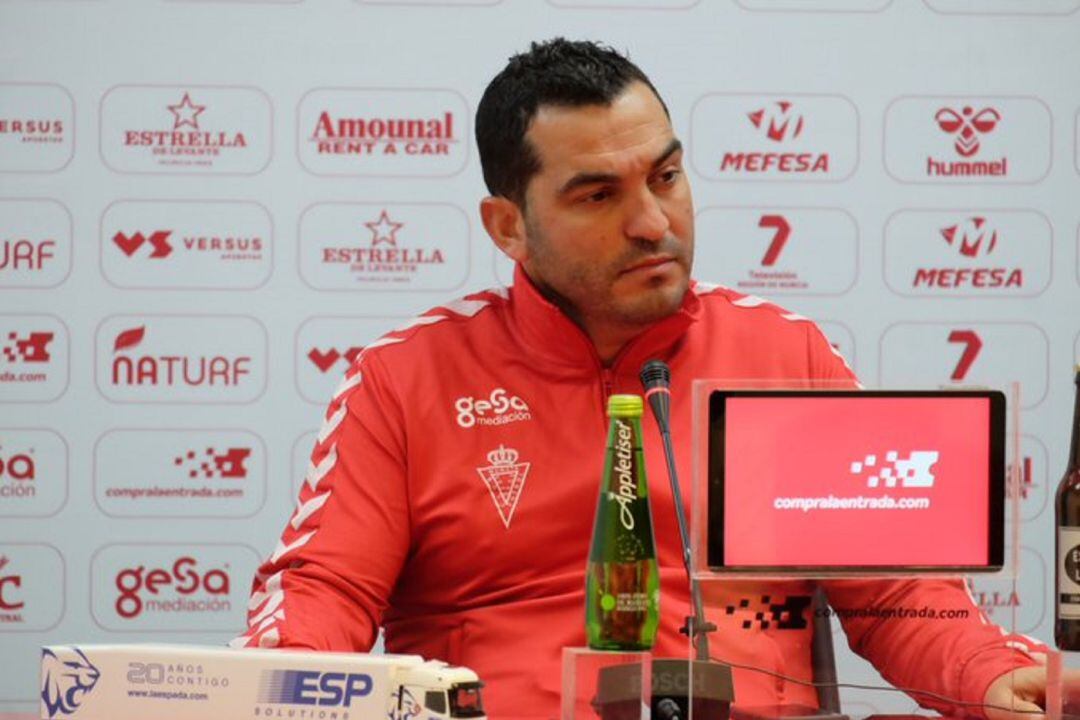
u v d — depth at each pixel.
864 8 9.54
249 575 9.48
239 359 9.47
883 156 9.55
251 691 4.38
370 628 6.14
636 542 4.91
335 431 6.52
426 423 6.43
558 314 6.29
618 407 4.96
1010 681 4.79
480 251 9.52
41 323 9.40
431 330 6.70
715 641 4.74
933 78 9.55
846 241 9.55
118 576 9.42
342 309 9.49
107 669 4.52
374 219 9.48
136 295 9.42
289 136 9.45
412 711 4.21
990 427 4.84
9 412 9.38
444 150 9.50
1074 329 9.55
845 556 4.77
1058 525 5.13
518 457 6.39
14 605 9.38
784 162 9.53
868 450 4.79
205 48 9.43
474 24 9.48
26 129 9.38
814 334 6.78
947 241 9.57
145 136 9.40
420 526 6.41
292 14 9.44
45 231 9.39
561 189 6.11
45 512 9.40
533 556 6.31
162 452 9.45
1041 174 9.56
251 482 9.48
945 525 4.81
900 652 4.91
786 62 9.53
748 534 4.74
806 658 4.82
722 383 4.76
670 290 6.18
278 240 9.46
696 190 9.52
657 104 6.17
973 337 9.58
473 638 6.28
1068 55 9.55
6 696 9.34
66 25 9.39
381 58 9.47
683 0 9.52
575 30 9.52
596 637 4.90
